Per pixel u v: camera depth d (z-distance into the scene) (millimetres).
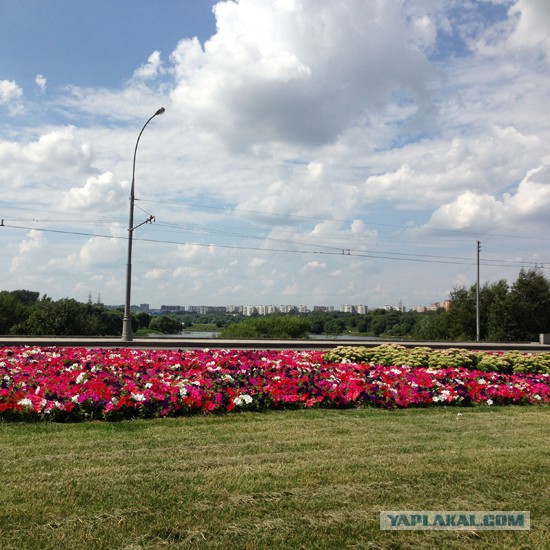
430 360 13875
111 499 4340
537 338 49156
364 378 10539
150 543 3648
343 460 5590
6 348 13680
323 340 33062
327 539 3797
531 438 6879
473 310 52156
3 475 4863
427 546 3766
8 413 7121
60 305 39312
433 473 5191
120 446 5945
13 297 42500
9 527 3811
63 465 5199
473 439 6738
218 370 10484
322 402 8891
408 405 9258
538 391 10102
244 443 6238
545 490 4812
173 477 4906
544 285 50219
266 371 10977
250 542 3705
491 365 13609
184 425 7156
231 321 51906
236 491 4602
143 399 7660
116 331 48688
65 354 12734
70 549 3531
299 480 4910
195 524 3949
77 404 7270
